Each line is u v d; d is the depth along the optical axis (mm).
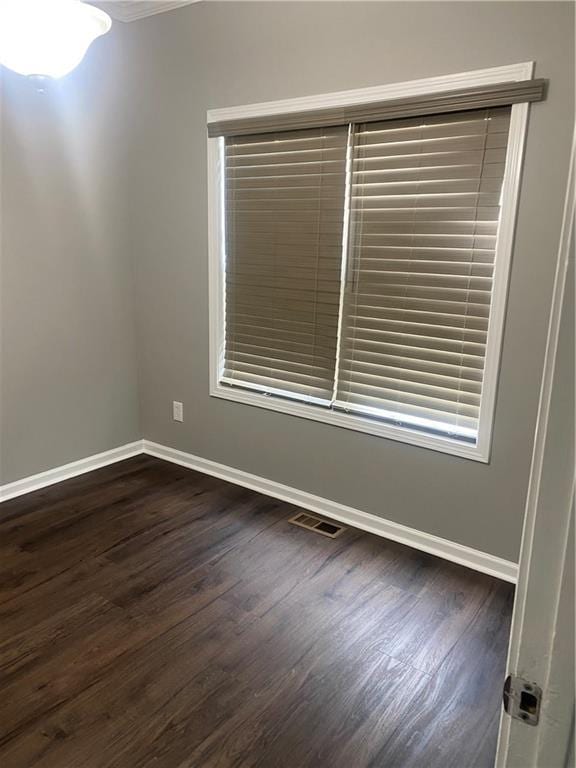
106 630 1985
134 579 2281
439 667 1848
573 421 472
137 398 3549
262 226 2787
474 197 2189
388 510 2633
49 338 3002
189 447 3373
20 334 2867
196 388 3242
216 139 2805
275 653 1892
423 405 2488
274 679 1781
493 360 2225
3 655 1856
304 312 2748
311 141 2537
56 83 2777
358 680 1784
